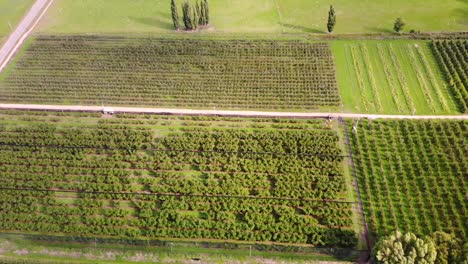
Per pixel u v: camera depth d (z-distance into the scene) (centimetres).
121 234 5422
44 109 7306
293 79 7662
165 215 5562
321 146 6394
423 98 7138
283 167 6094
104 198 5862
